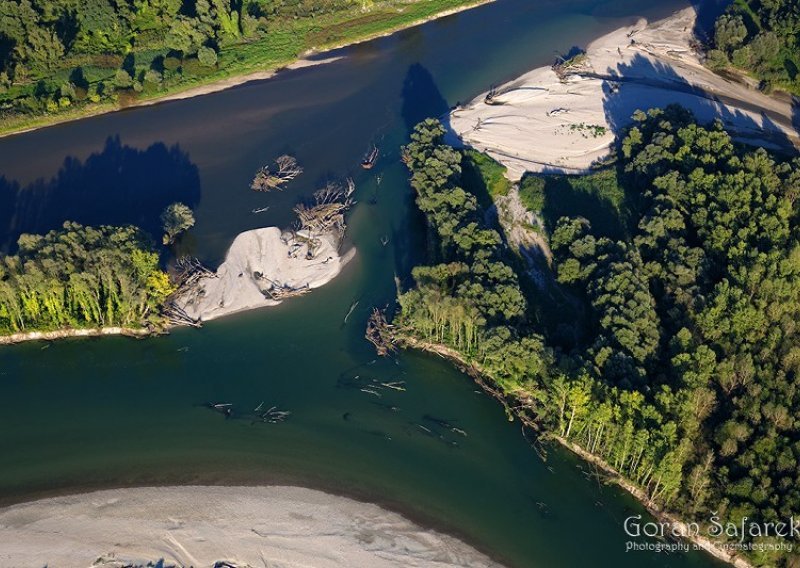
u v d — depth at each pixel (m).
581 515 116.62
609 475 120.38
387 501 118.69
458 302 134.25
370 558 110.50
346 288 152.50
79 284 138.38
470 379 136.12
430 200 156.62
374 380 136.62
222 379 137.12
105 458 124.56
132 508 116.75
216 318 146.75
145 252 143.88
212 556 110.12
